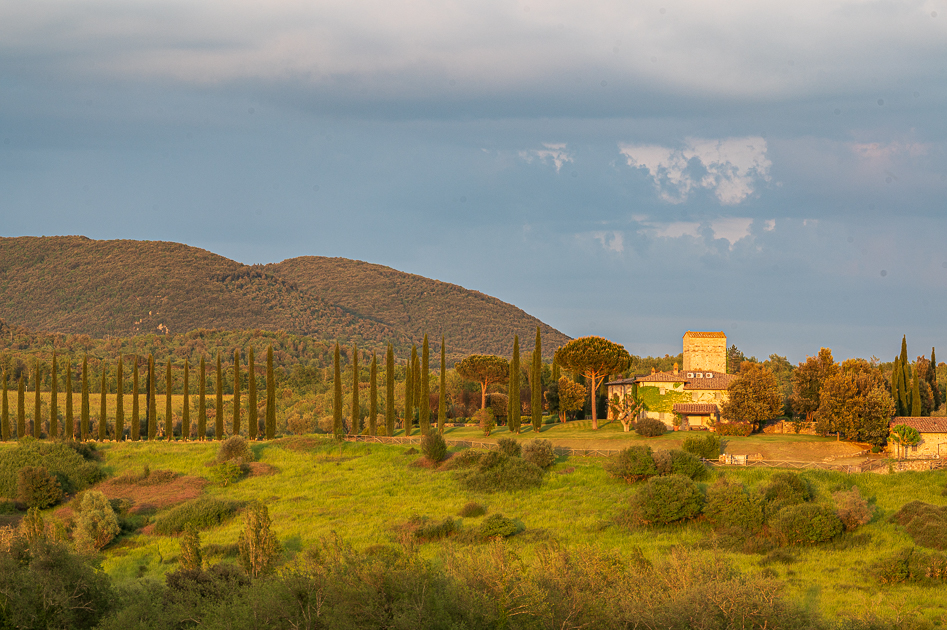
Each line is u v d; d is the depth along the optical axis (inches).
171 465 3235.7
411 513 2359.7
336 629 876.0
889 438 3021.7
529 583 1015.0
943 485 2379.4
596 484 2630.4
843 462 2866.6
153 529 2405.3
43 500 2773.1
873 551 1882.4
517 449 3011.8
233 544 2049.7
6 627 978.1
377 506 2472.9
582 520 2229.3
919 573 1638.8
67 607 1045.2
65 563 1103.6
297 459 3262.8
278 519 2386.8
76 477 2999.5
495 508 2396.7
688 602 1094.4
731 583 1156.5
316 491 2726.4
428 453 3026.6
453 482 2731.3
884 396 3061.0
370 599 904.9
